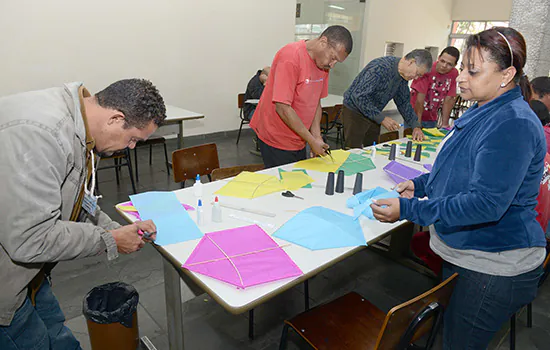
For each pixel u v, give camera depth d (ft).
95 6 13.34
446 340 4.28
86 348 5.40
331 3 24.26
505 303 3.71
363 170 6.74
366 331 4.24
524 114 3.14
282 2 18.65
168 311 4.46
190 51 16.17
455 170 3.62
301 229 4.26
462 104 25.12
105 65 14.08
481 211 3.15
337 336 4.14
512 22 10.72
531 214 3.60
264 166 7.09
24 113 2.77
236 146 16.93
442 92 11.60
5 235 2.72
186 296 4.33
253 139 17.57
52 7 12.49
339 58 6.48
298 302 6.70
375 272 7.80
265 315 6.31
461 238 3.75
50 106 2.94
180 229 4.16
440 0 28.02
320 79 7.00
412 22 26.48
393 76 9.05
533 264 3.62
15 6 11.83
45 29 12.52
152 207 4.66
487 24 28.09
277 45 19.17
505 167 3.06
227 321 6.12
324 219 4.50
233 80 18.01
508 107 3.23
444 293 3.49
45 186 2.76
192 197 5.12
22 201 2.65
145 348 5.46
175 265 3.72
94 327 4.91
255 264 3.55
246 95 15.44
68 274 7.02
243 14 17.37
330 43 6.29
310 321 4.34
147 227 3.84
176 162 6.85
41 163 2.72
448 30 30.07
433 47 29.60
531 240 3.54
